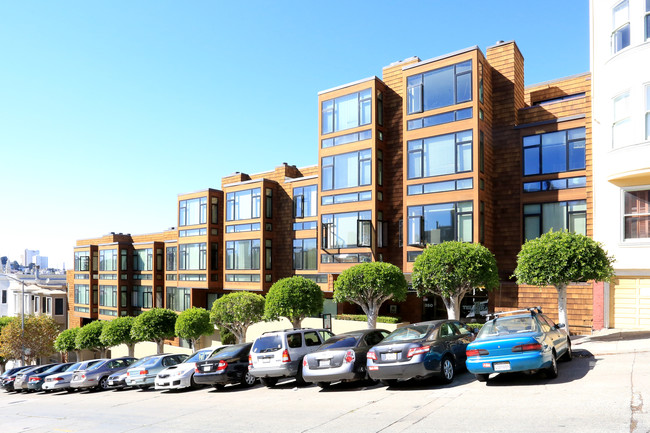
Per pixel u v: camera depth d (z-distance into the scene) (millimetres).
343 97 28281
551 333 11766
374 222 26234
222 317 26875
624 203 17984
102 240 51688
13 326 47875
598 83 18734
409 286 26922
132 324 37156
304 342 15094
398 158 26969
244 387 16312
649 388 9211
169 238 45250
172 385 17422
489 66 24969
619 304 18500
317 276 31406
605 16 18328
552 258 15930
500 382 11328
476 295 25188
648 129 16344
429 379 12594
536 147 23453
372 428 8516
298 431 8836
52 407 17547
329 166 28609
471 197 22797
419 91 24953
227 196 36656
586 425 7414
